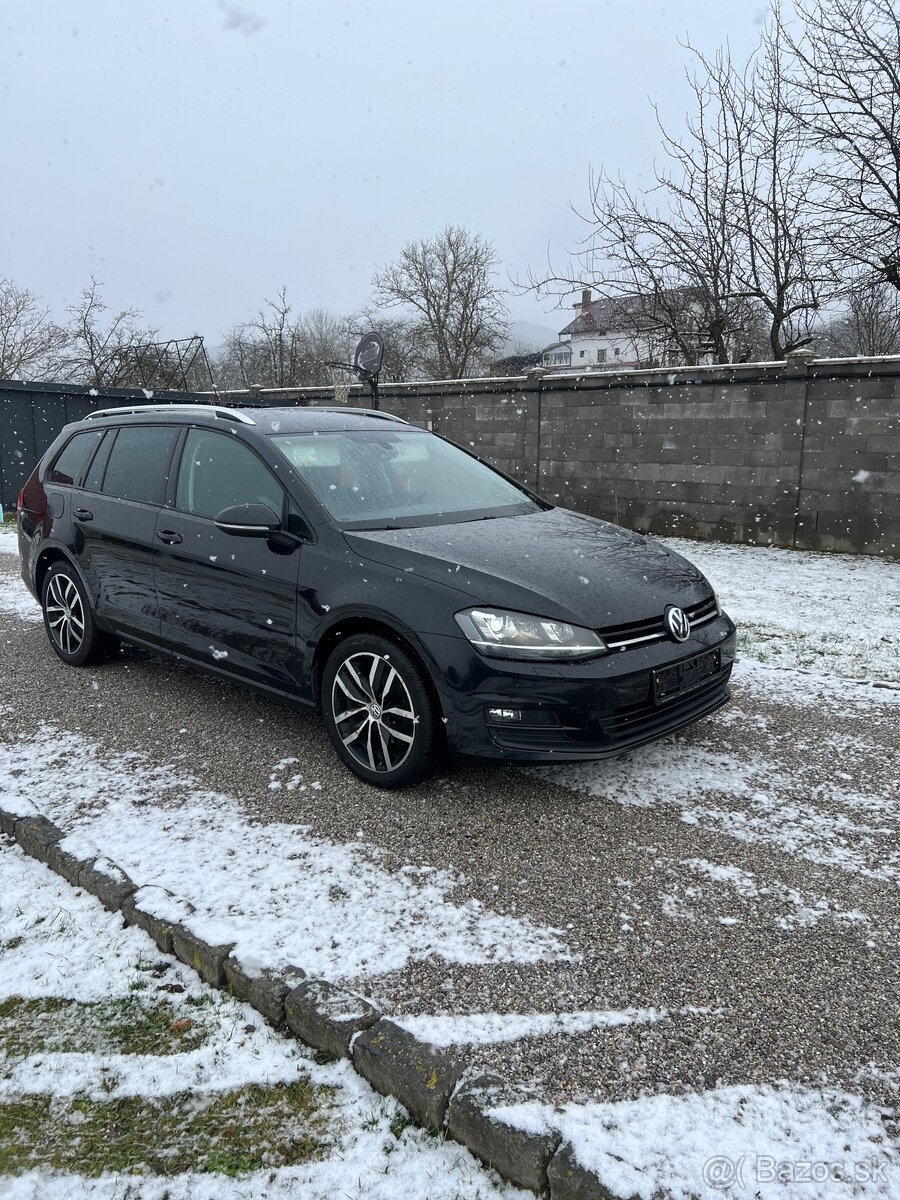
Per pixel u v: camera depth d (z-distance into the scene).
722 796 3.40
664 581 3.56
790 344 14.90
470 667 3.06
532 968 2.34
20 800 3.30
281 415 4.53
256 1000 2.24
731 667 3.75
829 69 12.74
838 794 3.42
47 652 5.57
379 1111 1.92
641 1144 1.75
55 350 28.61
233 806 3.31
